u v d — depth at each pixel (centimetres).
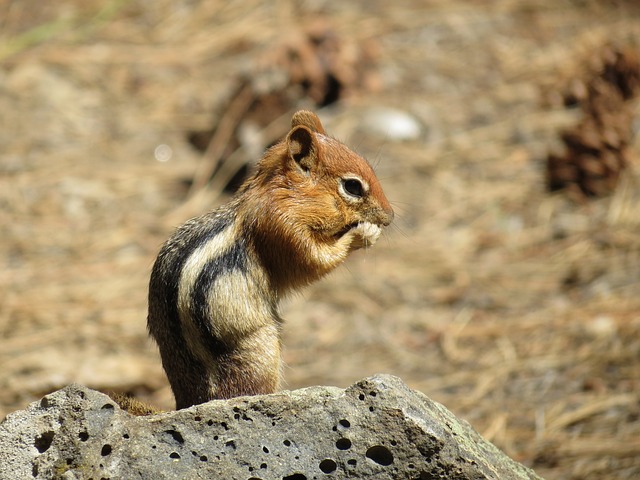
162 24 2239
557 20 2242
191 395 705
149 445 614
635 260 1493
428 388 1274
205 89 2028
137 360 1324
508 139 1858
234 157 1762
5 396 1238
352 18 2231
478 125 1905
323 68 1891
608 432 1138
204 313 694
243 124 1802
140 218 1647
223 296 705
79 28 2188
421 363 1334
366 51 1995
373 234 785
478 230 1620
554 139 1838
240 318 712
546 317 1396
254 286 729
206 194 1716
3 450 625
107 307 1431
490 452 677
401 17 2248
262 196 752
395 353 1361
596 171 1666
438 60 2106
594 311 1384
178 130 1911
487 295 1471
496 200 1688
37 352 1324
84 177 1742
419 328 1417
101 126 1905
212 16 2269
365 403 622
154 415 626
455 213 1661
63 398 632
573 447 1115
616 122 1670
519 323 1395
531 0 2316
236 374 705
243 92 1836
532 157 1802
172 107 1975
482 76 2059
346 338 1398
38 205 1661
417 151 1816
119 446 612
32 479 618
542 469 1084
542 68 2050
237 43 2169
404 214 1653
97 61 2094
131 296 1459
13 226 1606
